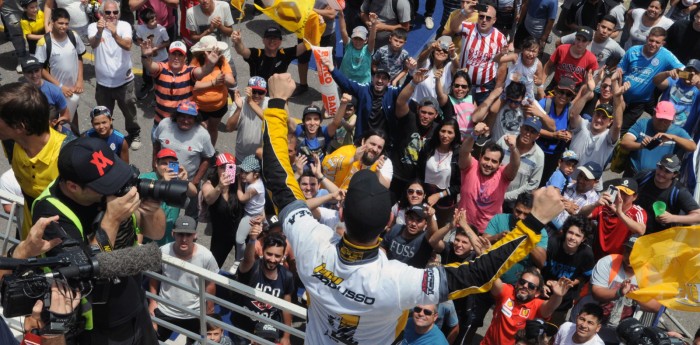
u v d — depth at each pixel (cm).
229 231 940
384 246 887
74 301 367
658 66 1199
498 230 921
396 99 1033
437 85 1075
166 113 1117
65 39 1110
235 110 1080
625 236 920
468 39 1177
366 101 1055
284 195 357
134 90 1287
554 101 1104
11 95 450
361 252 317
